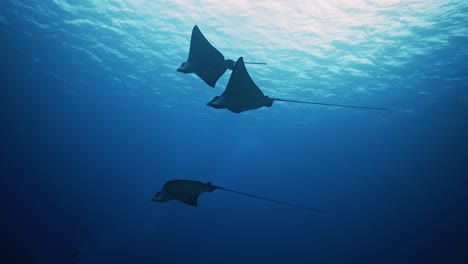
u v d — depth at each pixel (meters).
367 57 14.30
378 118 21.55
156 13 12.66
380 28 12.28
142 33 14.31
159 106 24.05
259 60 14.74
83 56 17.28
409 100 18.25
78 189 33.84
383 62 14.67
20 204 30.30
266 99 4.61
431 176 28.78
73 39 15.58
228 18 12.44
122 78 19.80
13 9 13.69
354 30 12.55
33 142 28.39
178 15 12.61
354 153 28.98
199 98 21.62
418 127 21.72
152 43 15.10
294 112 22.89
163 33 14.05
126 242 34.75
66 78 20.22
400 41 12.96
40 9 13.50
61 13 13.55
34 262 26.11
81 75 19.72
